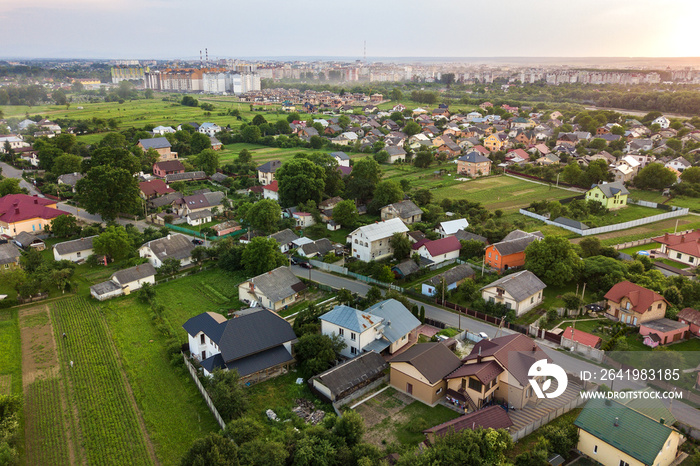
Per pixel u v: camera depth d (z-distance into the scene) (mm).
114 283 87750
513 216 132500
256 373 63125
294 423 54594
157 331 75125
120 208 123500
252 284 83625
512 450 50312
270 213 113188
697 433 52000
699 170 155875
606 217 129625
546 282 86812
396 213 122250
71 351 69312
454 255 103750
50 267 92688
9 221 111875
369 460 44938
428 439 51312
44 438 52531
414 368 59094
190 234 118312
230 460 44312
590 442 49812
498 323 77312
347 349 69062
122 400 59000
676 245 100000
